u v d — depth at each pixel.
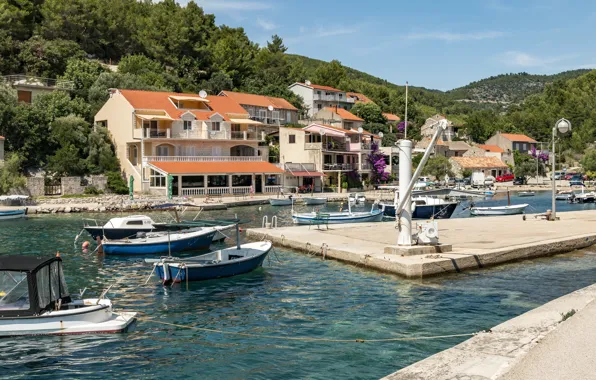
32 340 15.05
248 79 119.69
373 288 20.77
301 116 119.56
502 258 25.00
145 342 15.14
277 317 17.39
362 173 96.12
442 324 16.22
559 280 21.89
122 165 71.75
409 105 155.75
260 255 24.70
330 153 89.19
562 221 37.88
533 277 22.42
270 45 162.62
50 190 62.69
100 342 15.12
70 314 15.60
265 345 14.76
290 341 15.02
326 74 157.88
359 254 24.91
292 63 159.62
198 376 12.76
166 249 30.84
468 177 114.31
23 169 64.50
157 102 74.94
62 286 16.97
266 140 93.12
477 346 10.65
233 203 63.25
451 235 30.72
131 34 110.56
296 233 33.28
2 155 60.16
